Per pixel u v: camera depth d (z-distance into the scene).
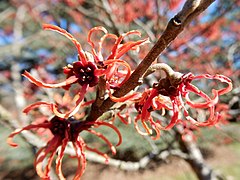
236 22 5.02
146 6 4.30
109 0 3.90
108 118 1.24
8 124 2.11
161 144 4.68
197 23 4.17
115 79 1.17
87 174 8.47
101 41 1.18
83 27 4.69
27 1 6.29
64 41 4.86
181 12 0.90
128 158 6.77
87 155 2.07
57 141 1.19
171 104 1.08
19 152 8.28
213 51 4.43
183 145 3.35
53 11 5.10
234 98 2.85
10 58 7.26
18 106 2.85
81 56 1.10
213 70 3.84
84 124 1.20
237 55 5.01
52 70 5.43
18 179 8.44
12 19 8.32
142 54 3.39
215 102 1.02
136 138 6.30
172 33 0.94
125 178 7.89
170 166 7.79
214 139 5.66
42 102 1.13
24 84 3.71
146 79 2.58
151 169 7.90
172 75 1.07
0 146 8.05
